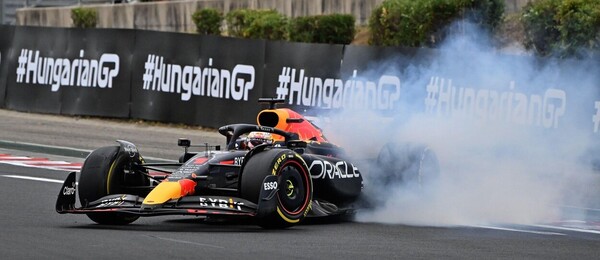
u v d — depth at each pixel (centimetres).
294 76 7319
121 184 3700
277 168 3506
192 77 7938
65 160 6481
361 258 3048
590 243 3603
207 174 3550
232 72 7681
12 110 9062
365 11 9594
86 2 13588
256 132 3894
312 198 3847
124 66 8344
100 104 8488
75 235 3353
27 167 5978
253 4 10775
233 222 3831
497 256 3203
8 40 9094
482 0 7575
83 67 8594
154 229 3581
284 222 3569
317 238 3441
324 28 8700
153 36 8162
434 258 3111
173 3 11544
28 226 3597
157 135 7650
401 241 3472
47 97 8825
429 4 7694
